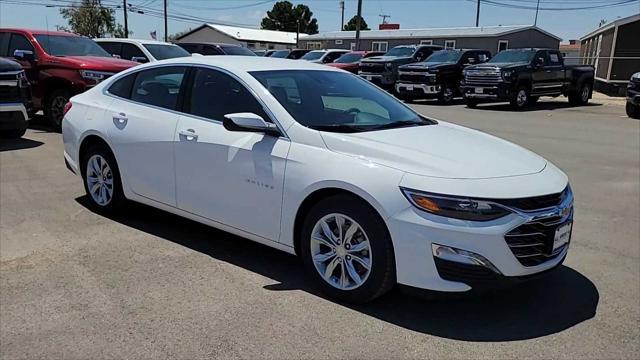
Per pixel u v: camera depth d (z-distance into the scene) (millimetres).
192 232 5008
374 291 3516
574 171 8250
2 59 8875
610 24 27141
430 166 3422
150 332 3283
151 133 4699
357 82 4980
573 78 19859
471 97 18547
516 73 17719
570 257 4695
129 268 4191
